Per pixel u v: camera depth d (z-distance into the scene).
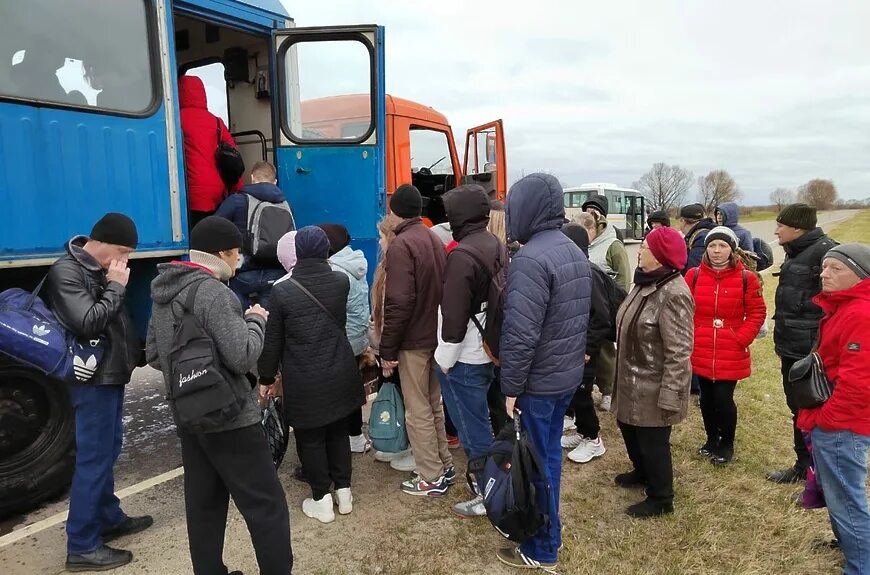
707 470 3.72
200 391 2.06
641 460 3.44
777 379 5.70
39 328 2.40
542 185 2.49
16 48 2.69
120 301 2.51
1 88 2.65
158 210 3.28
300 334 2.92
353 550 2.84
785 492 3.43
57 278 2.43
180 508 3.19
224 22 3.90
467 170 7.53
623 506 3.32
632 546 2.90
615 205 26.38
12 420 2.87
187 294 2.16
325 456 3.09
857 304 2.41
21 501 2.94
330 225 3.54
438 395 3.45
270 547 2.31
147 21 3.23
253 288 3.68
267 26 4.15
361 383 3.16
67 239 2.87
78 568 2.61
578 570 2.71
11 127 2.66
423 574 2.68
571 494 3.44
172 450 3.99
